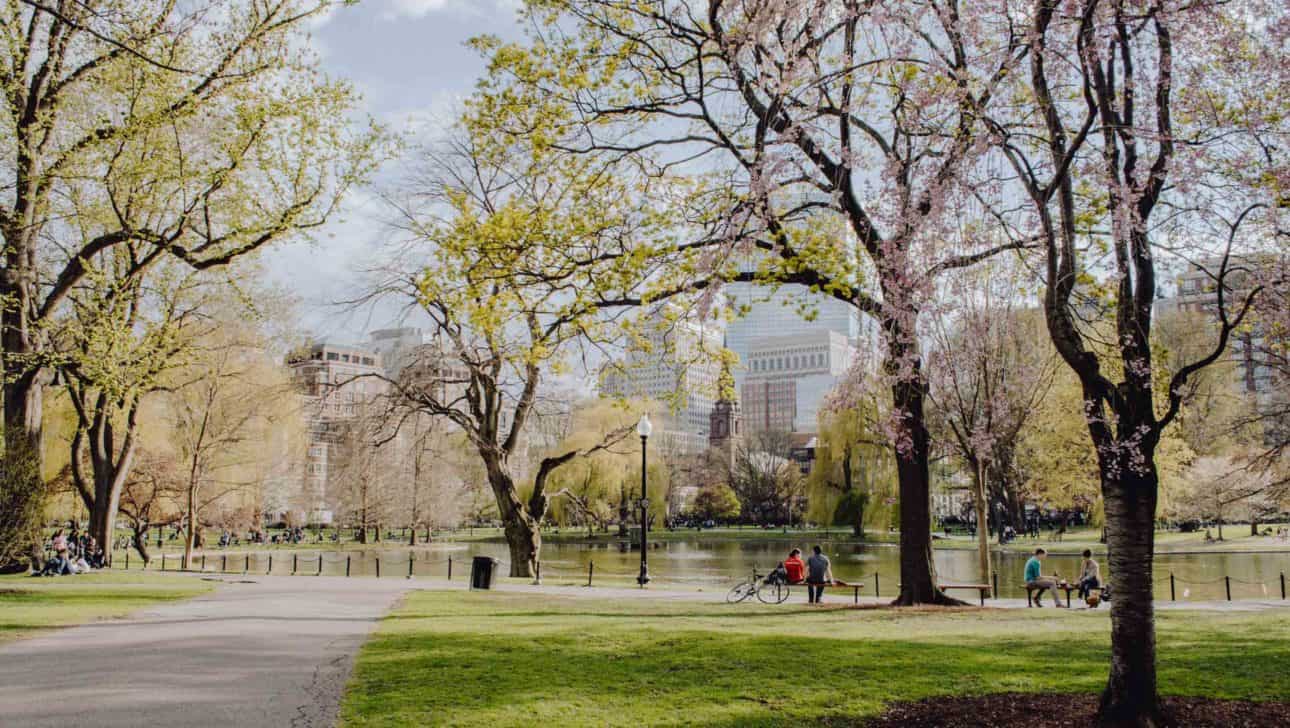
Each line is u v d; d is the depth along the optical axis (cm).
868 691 968
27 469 2069
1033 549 5316
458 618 1692
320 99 2417
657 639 1372
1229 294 1167
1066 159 902
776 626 1595
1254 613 1894
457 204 2120
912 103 1225
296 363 3694
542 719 846
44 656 1204
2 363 2202
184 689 993
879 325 1335
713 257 1268
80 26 1110
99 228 2825
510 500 3272
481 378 3247
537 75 1566
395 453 5975
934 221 1062
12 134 2156
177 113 2194
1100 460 860
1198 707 881
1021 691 959
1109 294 1330
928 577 1986
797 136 1329
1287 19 926
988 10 1004
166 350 2689
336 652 1250
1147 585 821
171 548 6500
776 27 1281
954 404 2502
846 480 6488
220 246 2662
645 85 1658
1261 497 4794
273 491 5838
